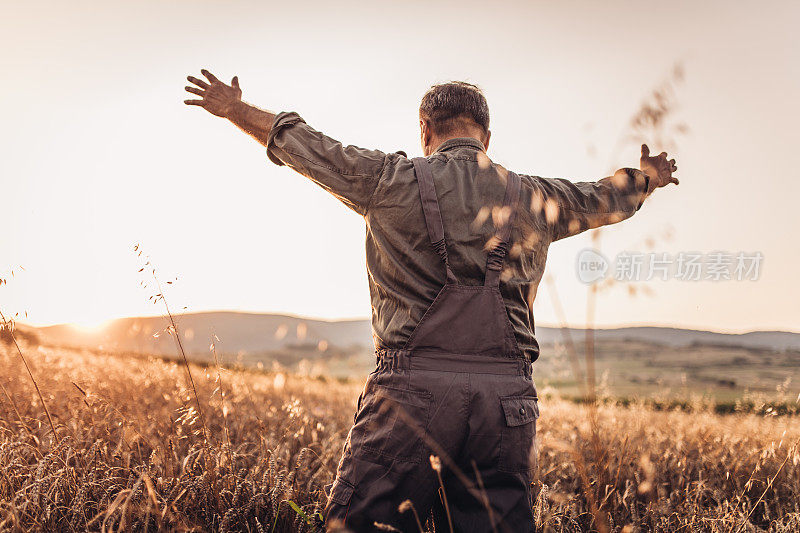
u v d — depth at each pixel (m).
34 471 2.29
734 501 2.73
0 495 2.17
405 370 1.80
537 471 2.79
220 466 2.52
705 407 4.77
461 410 1.75
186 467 2.49
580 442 3.64
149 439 2.90
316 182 2.02
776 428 3.28
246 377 5.20
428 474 1.76
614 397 5.48
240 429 3.44
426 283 1.86
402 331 1.84
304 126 2.04
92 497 2.29
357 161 1.95
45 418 3.19
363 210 1.98
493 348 1.82
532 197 1.99
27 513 2.05
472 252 1.86
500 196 1.94
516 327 1.90
